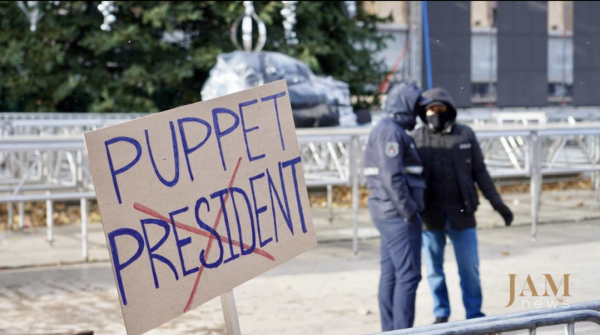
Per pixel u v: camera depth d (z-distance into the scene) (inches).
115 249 91.7
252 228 103.9
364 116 513.3
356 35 722.8
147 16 625.0
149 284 94.1
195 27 698.2
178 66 655.1
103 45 626.2
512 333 198.1
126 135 93.5
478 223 406.9
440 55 682.8
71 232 398.9
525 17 693.9
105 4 557.6
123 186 92.8
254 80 443.5
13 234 393.7
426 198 219.9
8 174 424.8
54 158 418.6
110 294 269.0
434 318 231.0
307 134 333.4
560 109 644.1
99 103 644.1
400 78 789.2
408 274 202.2
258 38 664.4
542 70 695.7
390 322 211.5
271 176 106.4
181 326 229.1
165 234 95.9
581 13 598.5
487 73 757.3
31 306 252.1
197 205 99.0
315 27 700.0
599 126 367.6
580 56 618.2
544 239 354.3
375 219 205.9
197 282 98.3
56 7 634.8
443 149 217.6
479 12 761.0
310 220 110.1
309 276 292.8
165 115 97.1
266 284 279.6
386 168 199.5
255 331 220.2
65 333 134.6
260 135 105.8
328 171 448.1
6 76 641.0
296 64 457.7
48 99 664.4
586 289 249.8
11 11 633.0
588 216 421.4
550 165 363.6
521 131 351.9
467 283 218.2
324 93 452.1
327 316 236.1
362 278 289.4
